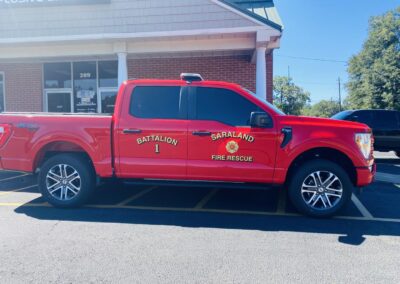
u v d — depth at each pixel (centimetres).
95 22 916
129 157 504
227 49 928
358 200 584
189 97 501
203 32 854
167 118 500
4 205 542
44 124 522
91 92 1235
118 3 904
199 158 491
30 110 1254
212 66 1138
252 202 571
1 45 962
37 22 935
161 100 507
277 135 475
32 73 1245
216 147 487
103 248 369
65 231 422
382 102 2998
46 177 524
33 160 527
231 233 420
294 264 333
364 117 1152
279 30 837
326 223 462
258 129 477
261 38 841
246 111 491
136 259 342
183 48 937
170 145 495
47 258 343
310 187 481
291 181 483
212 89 500
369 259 346
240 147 482
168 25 892
